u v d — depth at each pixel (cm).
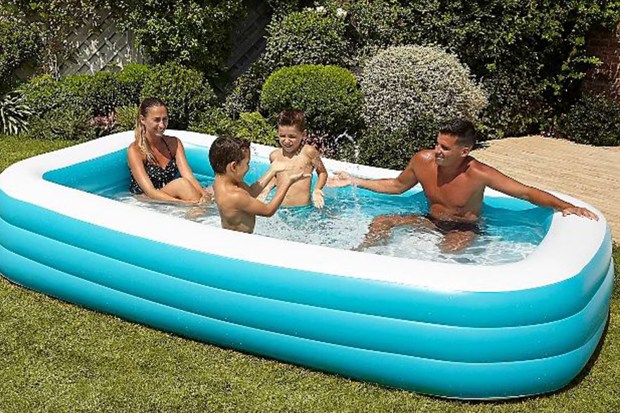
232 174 428
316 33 840
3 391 342
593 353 386
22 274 439
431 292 333
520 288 333
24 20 909
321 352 357
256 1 995
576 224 409
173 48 899
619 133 864
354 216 508
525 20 846
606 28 897
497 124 885
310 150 521
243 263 366
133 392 344
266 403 339
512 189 448
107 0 899
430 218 490
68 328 400
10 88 851
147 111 530
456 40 844
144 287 393
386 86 759
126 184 581
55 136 783
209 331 382
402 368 343
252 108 873
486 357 332
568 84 920
